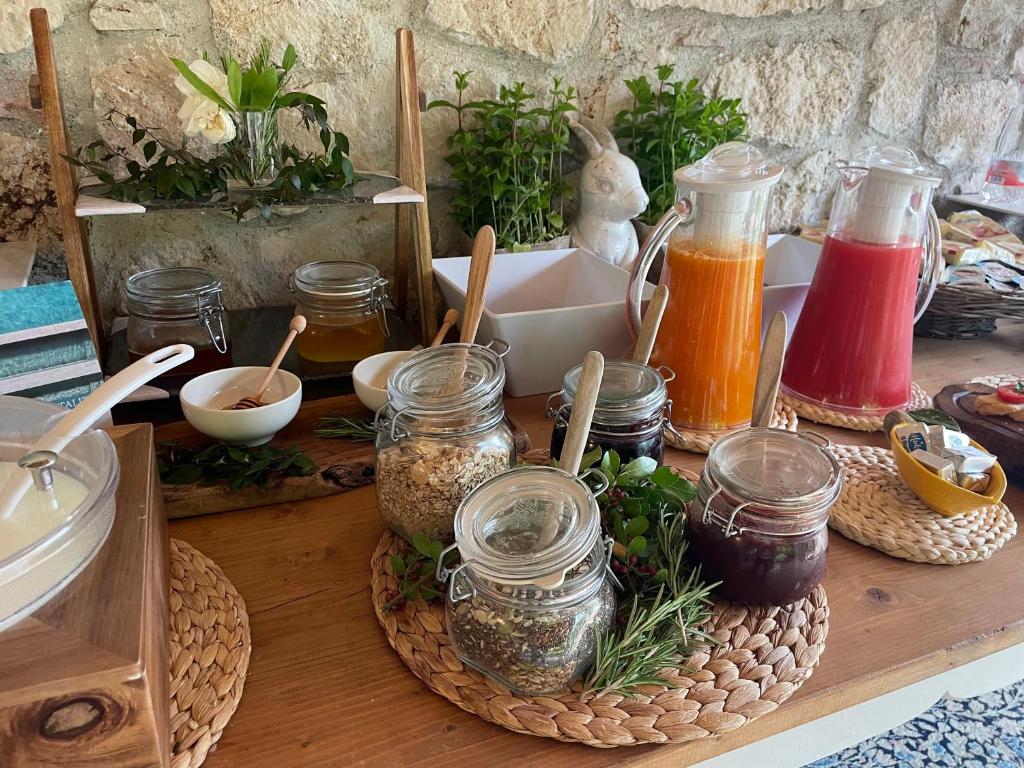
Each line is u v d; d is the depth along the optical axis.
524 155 1.00
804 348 0.86
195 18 0.88
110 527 0.45
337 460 0.73
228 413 0.68
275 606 0.57
